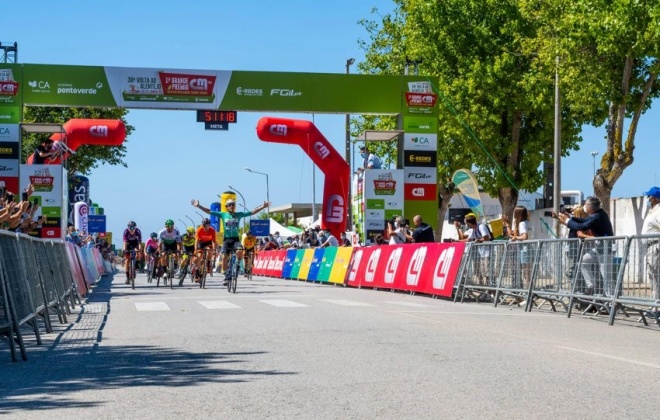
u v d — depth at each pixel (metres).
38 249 11.17
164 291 21.61
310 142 33.44
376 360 7.66
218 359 7.84
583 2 23.81
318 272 28.75
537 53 32.31
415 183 30.98
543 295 14.16
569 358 7.82
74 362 7.92
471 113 38.69
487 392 6.01
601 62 25.80
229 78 29.84
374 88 30.67
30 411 5.57
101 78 29.36
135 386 6.46
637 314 13.84
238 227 20.53
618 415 5.21
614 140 26.91
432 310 13.97
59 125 29.55
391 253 21.08
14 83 28.91
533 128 40.62
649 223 14.03
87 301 17.38
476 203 27.88
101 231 57.28
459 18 39.06
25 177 28.98
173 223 23.38
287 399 5.81
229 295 18.81
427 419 5.12
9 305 8.22
